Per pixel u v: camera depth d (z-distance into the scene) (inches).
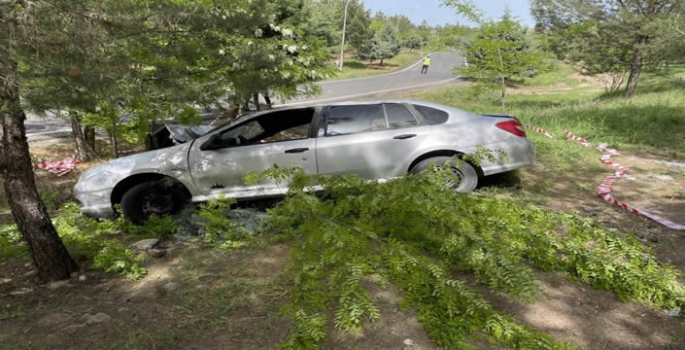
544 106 729.0
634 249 138.2
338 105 210.4
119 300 129.3
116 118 282.5
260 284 134.3
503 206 168.6
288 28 378.6
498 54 447.5
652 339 105.0
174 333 109.0
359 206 159.5
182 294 129.1
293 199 158.2
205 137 206.8
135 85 144.3
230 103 238.7
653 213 186.7
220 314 117.6
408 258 122.0
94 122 286.2
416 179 156.1
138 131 294.7
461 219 139.9
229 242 169.3
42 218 140.1
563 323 111.5
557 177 246.1
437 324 105.2
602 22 647.8
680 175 246.4
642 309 117.7
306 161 202.4
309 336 100.2
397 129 205.6
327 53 417.1
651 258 133.6
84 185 206.1
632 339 105.1
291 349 97.7
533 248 144.3
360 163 203.5
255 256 157.8
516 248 143.4
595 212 190.1
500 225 147.6
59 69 112.0
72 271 148.5
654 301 120.2
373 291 125.4
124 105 166.4
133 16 130.9
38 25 106.7
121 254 155.2
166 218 195.9
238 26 227.0
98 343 105.8
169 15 168.6
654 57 481.1
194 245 175.2
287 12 526.9
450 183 202.1
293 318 108.8
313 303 114.4
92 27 115.0
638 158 295.6
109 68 124.9
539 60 460.4
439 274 114.7
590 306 119.3
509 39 455.2
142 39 146.6
